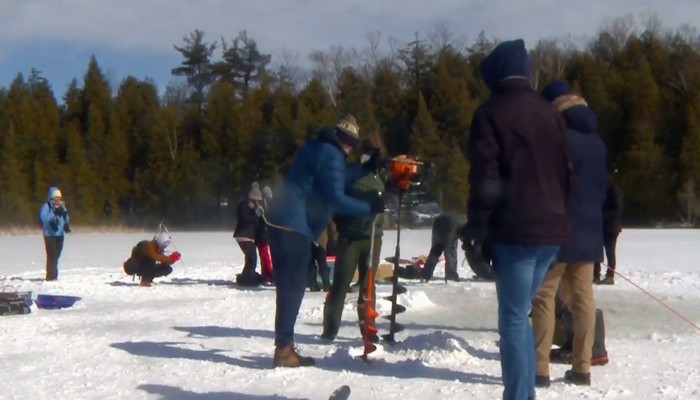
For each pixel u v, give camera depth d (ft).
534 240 16.38
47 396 20.35
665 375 21.67
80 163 169.78
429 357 23.70
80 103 181.68
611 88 153.48
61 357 24.97
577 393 19.81
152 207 168.04
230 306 36.47
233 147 165.07
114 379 21.94
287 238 22.95
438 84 157.58
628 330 30.07
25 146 167.43
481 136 16.65
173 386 21.04
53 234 51.93
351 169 26.91
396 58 183.01
